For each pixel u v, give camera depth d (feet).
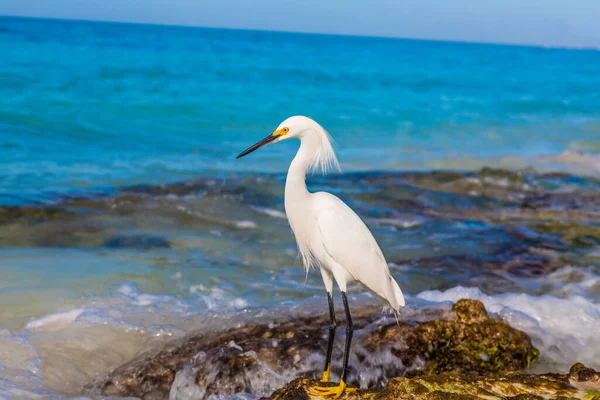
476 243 32.94
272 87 94.89
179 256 28.22
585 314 23.48
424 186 45.14
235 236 31.68
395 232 33.99
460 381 14.06
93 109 63.05
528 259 30.99
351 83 110.73
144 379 18.20
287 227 33.73
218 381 17.60
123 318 21.47
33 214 31.96
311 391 14.40
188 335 20.24
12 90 67.82
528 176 51.08
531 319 21.81
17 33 175.52
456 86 123.75
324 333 19.53
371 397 13.93
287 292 25.18
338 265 16.03
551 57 302.66
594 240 34.58
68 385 17.78
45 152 46.96
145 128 59.57
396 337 18.92
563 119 94.12
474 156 63.57
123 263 26.76
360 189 42.96
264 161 51.72
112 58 110.83
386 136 69.62
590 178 52.90
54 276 24.66
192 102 72.33
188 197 37.40
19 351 18.70
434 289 26.37
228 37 349.82
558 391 14.02
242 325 20.70
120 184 39.83
